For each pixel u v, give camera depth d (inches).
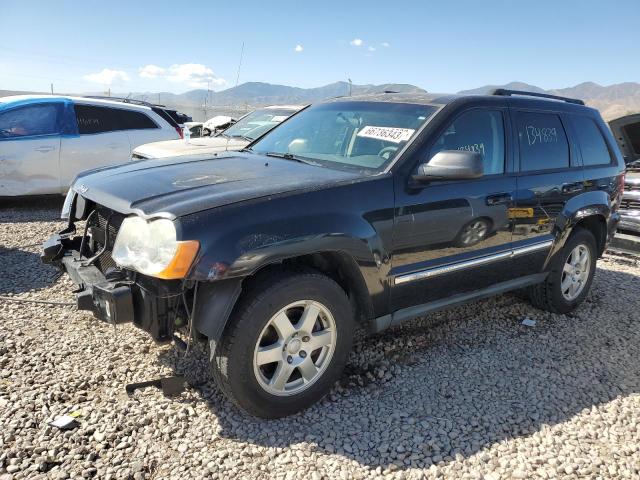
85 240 136.9
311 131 165.5
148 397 124.7
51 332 156.2
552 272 183.3
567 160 180.9
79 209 145.1
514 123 163.6
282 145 166.2
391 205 128.4
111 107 370.6
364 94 179.8
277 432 115.6
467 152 129.3
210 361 112.0
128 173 137.1
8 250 245.1
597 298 216.1
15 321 162.7
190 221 104.0
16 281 201.0
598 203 188.4
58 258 141.8
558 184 172.9
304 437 114.3
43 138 345.4
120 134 370.6
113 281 112.9
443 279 144.6
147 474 100.6
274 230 109.9
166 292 105.9
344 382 138.3
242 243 105.8
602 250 203.5
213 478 100.7
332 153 150.7
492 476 106.0
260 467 104.3
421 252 136.9
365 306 130.7
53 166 348.8
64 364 138.0
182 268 102.3
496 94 169.0
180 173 132.5
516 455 112.9
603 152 200.2
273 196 114.1
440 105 149.6
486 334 173.6
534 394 137.3
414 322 178.2
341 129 157.5
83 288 124.1
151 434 111.9
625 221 294.4
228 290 107.8
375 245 125.5
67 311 171.9
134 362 140.6
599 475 107.8
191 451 107.7
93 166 361.4
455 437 117.6
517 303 202.7
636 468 110.3
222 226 105.5
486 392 137.0
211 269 103.1
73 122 356.5
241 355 109.9
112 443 108.3
